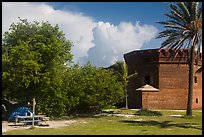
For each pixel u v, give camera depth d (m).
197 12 27.95
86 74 28.17
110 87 28.36
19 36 27.03
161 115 30.61
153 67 42.31
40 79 21.36
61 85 24.27
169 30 28.52
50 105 24.25
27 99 23.42
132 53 44.94
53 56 22.38
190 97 29.11
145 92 41.19
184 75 41.88
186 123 23.08
